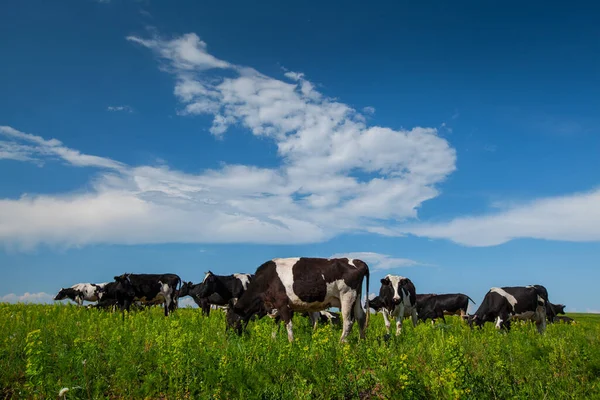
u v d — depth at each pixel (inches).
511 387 310.5
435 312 1048.8
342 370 322.3
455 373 278.7
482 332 663.8
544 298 775.7
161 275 1025.5
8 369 349.7
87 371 334.6
